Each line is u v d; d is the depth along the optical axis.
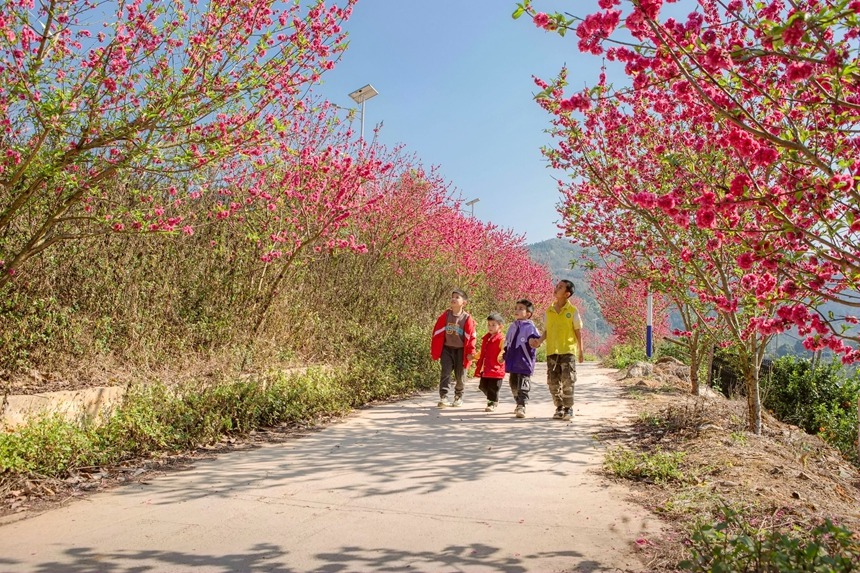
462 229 17.75
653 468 4.95
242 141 5.95
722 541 2.91
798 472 4.98
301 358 9.95
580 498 4.37
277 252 9.27
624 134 7.10
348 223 11.23
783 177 3.46
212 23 5.66
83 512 4.01
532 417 8.08
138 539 3.51
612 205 8.48
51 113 4.87
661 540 3.48
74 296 7.63
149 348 7.93
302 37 5.98
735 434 6.20
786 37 2.74
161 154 5.50
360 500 4.30
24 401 5.40
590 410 8.70
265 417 7.05
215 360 8.46
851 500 4.77
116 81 5.42
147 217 6.04
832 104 3.27
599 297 24.08
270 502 4.25
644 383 11.86
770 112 4.35
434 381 11.66
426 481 4.82
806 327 3.36
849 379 12.17
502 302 26.02
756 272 5.04
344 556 3.28
